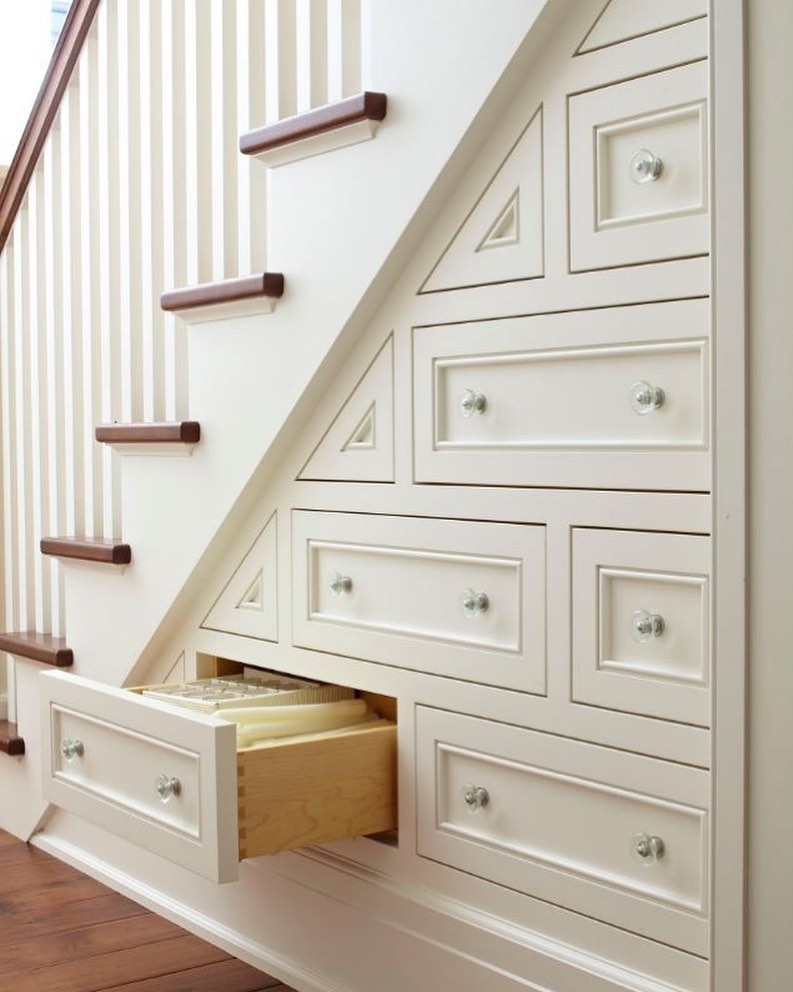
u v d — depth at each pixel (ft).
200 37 7.53
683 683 4.80
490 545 5.56
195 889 7.39
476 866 5.69
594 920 5.17
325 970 6.44
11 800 9.29
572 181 5.14
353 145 5.99
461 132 5.42
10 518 9.91
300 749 5.78
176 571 7.32
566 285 5.17
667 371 4.84
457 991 5.68
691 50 4.71
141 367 8.23
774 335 4.28
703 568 4.72
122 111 8.23
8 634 9.30
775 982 4.35
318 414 6.46
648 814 4.97
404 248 5.82
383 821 6.07
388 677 6.11
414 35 5.65
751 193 4.33
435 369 5.79
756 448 4.34
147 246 8.04
